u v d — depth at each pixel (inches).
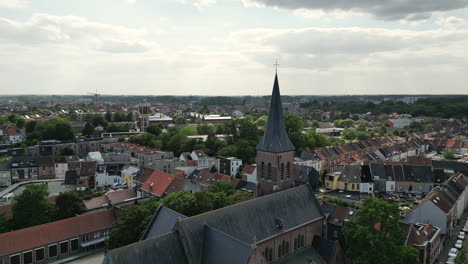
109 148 7593.5
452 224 3489.2
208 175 4741.6
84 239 2982.3
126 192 4094.5
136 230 2519.7
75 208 3225.9
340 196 4382.4
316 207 2452.0
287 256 2167.8
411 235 2598.4
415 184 4847.4
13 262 2573.8
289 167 2591.0
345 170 4781.0
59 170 5698.8
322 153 6378.0
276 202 2220.7
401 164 5068.9
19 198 2967.5
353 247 2150.6
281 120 2519.7
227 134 7224.4
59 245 2827.3
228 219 1930.4
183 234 1724.9
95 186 5103.3
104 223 3120.1
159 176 4347.9
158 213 2075.5
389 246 1982.0
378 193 4648.1
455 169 5285.4
